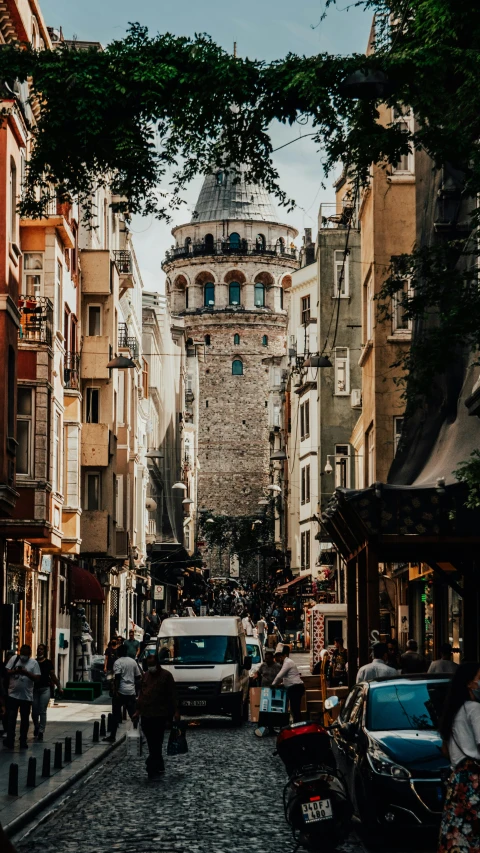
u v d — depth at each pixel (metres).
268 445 135.50
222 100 13.69
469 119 14.32
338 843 12.74
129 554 53.66
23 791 16.88
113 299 45.78
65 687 37.50
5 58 13.84
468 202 24.62
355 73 13.40
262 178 14.55
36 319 30.72
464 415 21.39
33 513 29.80
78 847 12.91
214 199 138.00
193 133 14.10
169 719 19.20
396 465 24.69
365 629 24.12
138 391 61.81
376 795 12.55
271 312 136.38
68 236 35.81
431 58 13.53
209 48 13.65
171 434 90.00
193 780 18.83
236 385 135.12
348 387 57.25
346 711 14.68
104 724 25.56
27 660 22.83
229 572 128.75
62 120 13.86
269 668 30.02
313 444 67.31
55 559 38.91
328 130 14.15
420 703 13.80
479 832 9.59
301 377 69.69
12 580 31.78
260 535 126.88
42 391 30.27
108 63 13.71
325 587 60.88
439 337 15.36
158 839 13.39
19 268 27.25
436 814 12.43
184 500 98.69
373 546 21.41
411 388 16.27
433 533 20.47
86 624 43.38
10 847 7.57
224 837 13.52
